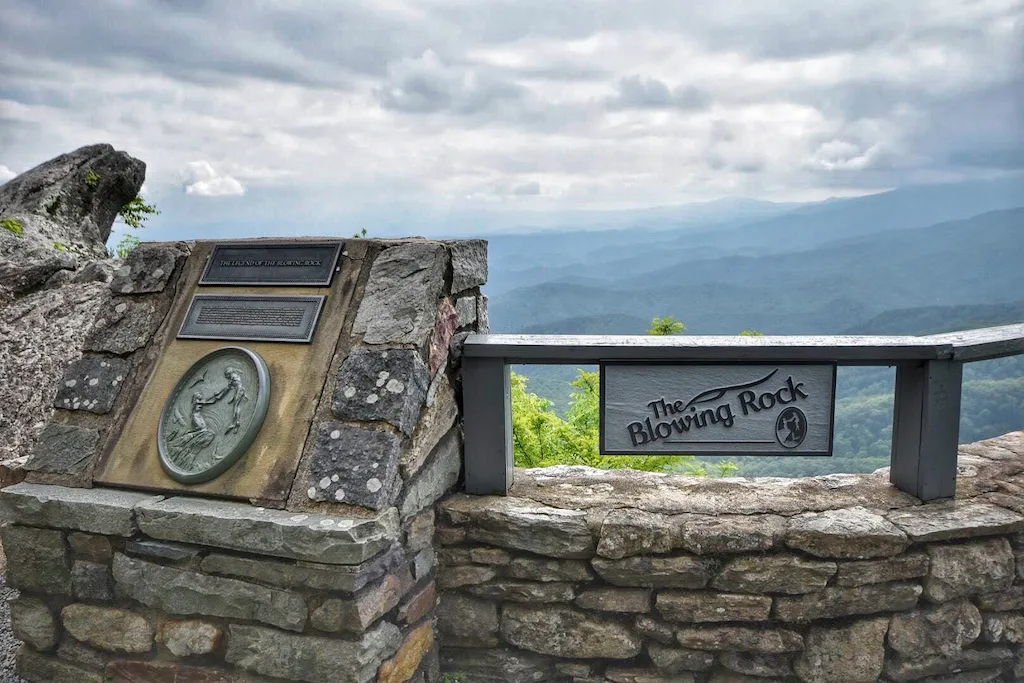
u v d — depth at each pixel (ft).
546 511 8.54
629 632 8.41
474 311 9.82
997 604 8.36
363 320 8.17
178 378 8.51
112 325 9.15
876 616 8.18
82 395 8.69
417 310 8.00
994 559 8.18
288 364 8.15
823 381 8.57
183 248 9.61
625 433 8.86
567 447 19.80
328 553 6.67
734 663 8.33
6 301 13.65
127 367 8.80
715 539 8.06
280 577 6.96
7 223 18.10
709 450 8.77
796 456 8.68
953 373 8.54
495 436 9.00
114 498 7.70
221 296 8.96
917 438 8.79
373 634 7.06
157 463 8.00
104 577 7.78
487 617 8.70
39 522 7.93
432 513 8.55
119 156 22.89
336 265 8.73
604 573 8.29
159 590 7.48
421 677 8.27
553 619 8.52
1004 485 9.25
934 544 8.13
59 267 15.14
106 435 8.39
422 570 8.23
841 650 8.18
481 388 8.94
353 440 7.38
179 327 8.93
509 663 8.74
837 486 9.43
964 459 10.33
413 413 7.62
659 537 8.16
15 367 13.43
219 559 7.20
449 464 9.00
